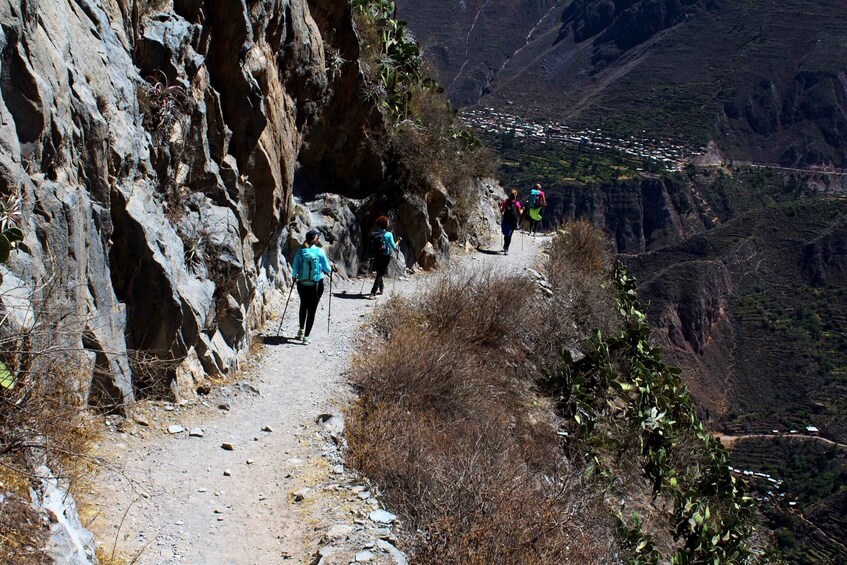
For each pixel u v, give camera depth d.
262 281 12.83
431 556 7.21
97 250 8.07
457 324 13.87
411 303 14.31
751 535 15.59
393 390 10.52
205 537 6.99
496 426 10.91
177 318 9.02
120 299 8.73
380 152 17.44
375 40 19.23
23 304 6.40
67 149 7.64
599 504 11.40
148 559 6.46
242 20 11.57
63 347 6.57
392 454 8.66
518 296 15.20
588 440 13.29
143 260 8.78
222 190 11.20
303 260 11.91
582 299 18.66
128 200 8.76
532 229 27.78
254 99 11.97
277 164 12.84
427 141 19.25
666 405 15.65
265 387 10.30
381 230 15.53
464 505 7.77
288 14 14.37
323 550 6.82
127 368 8.53
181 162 10.52
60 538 5.39
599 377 14.95
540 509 8.32
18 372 5.93
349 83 16.66
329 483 8.04
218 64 11.68
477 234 22.86
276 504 7.70
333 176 17.09
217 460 8.33
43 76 7.29
